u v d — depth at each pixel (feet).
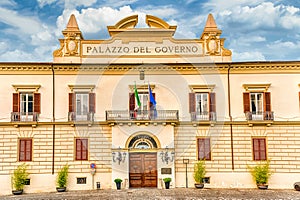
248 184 103.65
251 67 107.86
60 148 104.27
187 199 84.12
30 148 104.01
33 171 103.04
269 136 105.60
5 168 102.68
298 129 105.50
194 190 97.96
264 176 101.09
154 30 108.68
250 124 105.09
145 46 108.99
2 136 103.81
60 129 105.09
